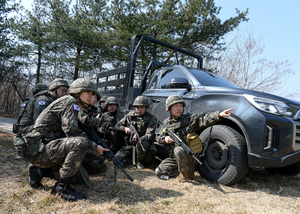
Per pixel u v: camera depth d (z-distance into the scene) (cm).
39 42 1462
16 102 2880
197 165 328
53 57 1492
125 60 1402
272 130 276
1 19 1436
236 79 1138
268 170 401
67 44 1453
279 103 290
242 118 286
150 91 457
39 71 1750
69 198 225
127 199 239
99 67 1452
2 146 420
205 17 1292
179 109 311
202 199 251
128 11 1378
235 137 288
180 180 308
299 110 292
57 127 240
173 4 1323
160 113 405
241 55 1134
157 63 529
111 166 363
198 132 352
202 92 349
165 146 325
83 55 1392
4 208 203
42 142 233
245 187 304
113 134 416
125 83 508
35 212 200
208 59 1312
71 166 225
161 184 291
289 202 262
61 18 1441
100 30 1434
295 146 280
